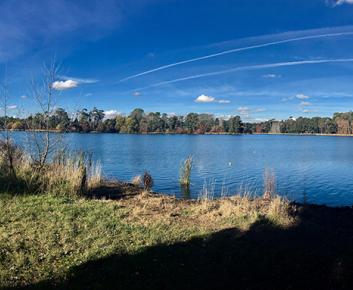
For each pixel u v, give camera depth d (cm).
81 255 720
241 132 15812
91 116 11312
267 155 4697
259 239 900
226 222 1030
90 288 597
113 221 953
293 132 17300
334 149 6181
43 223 892
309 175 2781
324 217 1197
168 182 2259
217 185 2203
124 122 12800
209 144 7312
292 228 1018
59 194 1229
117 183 1817
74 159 1606
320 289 645
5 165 1384
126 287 607
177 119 14400
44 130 1513
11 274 629
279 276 692
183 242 830
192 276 666
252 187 2158
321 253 822
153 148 5566
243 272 698
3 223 876
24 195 1151
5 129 1448
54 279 621
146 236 854
